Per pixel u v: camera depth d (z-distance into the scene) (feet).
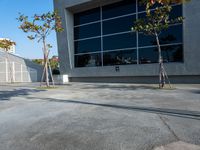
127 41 72.79
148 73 67.67
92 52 81.71
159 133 16.81
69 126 19.70
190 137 15.79
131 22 72.18
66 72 86.89
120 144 14.93
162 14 47.88
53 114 24.89
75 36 86.79
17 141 16.55
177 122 19.76
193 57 59.72
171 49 64.18
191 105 27.76
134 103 30.58
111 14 77.20
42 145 15.55
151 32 51.19
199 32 58.65
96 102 32.50
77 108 28.02
